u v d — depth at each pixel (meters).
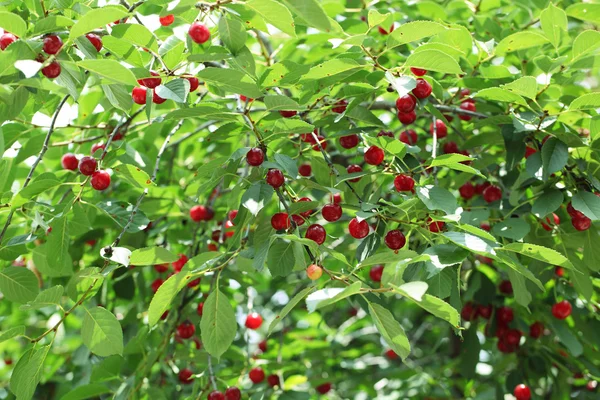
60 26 1.17
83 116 1.55
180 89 1.21
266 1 1.16
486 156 1.46
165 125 1.67
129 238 1.57
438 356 2.03
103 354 1.25
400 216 1.29
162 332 1.60
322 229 1.24
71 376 1.78
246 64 1.27
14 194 1.33
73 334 1.91
